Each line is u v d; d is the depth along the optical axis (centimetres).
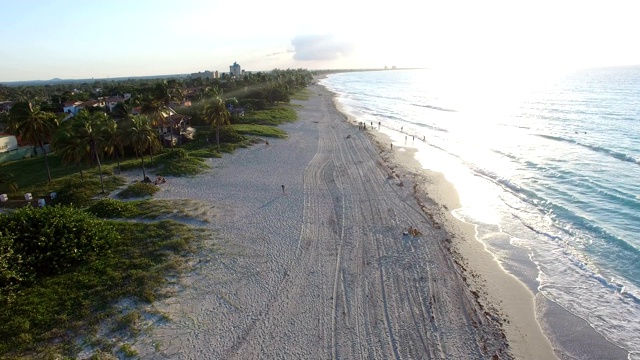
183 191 4612
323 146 7038
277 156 6241
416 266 3022
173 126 7281
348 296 2641
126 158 6203
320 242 3362
